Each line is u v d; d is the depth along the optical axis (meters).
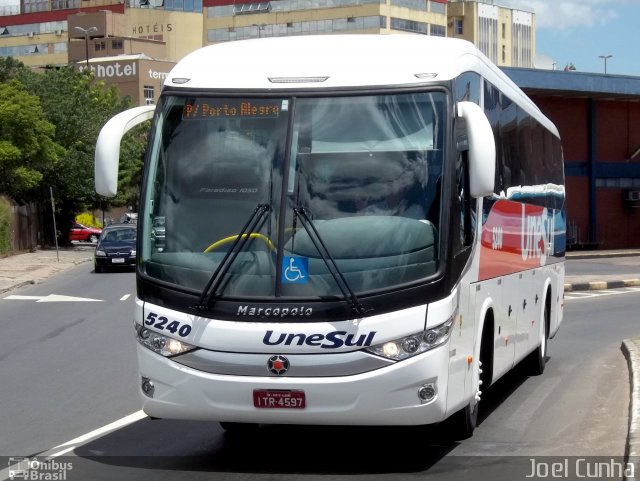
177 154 8.00
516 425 10.02
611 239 50.75
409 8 113.50
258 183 7.77
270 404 7.47
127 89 118.19
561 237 15.68
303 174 7.72
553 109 49.19
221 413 7.57
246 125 7.90
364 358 7.35
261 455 8.67
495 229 9.88
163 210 7.93
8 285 29.88
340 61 8.02
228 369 7.51
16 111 45.84
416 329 7.40
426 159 7.71
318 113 7.83
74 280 33.06
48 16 141.00
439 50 8.31
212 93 8.02
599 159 50.31
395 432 9.62
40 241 55.47
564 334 18.23
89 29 127.50
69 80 55.59
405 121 7.78
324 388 7.35
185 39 126.19
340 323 7.37
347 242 7.53
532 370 13.34
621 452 8.75
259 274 7.54
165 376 7.68
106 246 36.78
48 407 11.05
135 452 8.80
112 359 14.78
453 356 7.82
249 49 8.38
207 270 7.69
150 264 7.88
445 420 9.08
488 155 7.65
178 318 7.64
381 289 7.41
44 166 49.62
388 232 7.55
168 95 8.16
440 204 7.65
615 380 12.75
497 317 10.03
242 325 7.47
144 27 127.62
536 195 12.80
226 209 7.79
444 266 7.57
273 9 118.62
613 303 24.30
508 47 153.38
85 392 11.98
